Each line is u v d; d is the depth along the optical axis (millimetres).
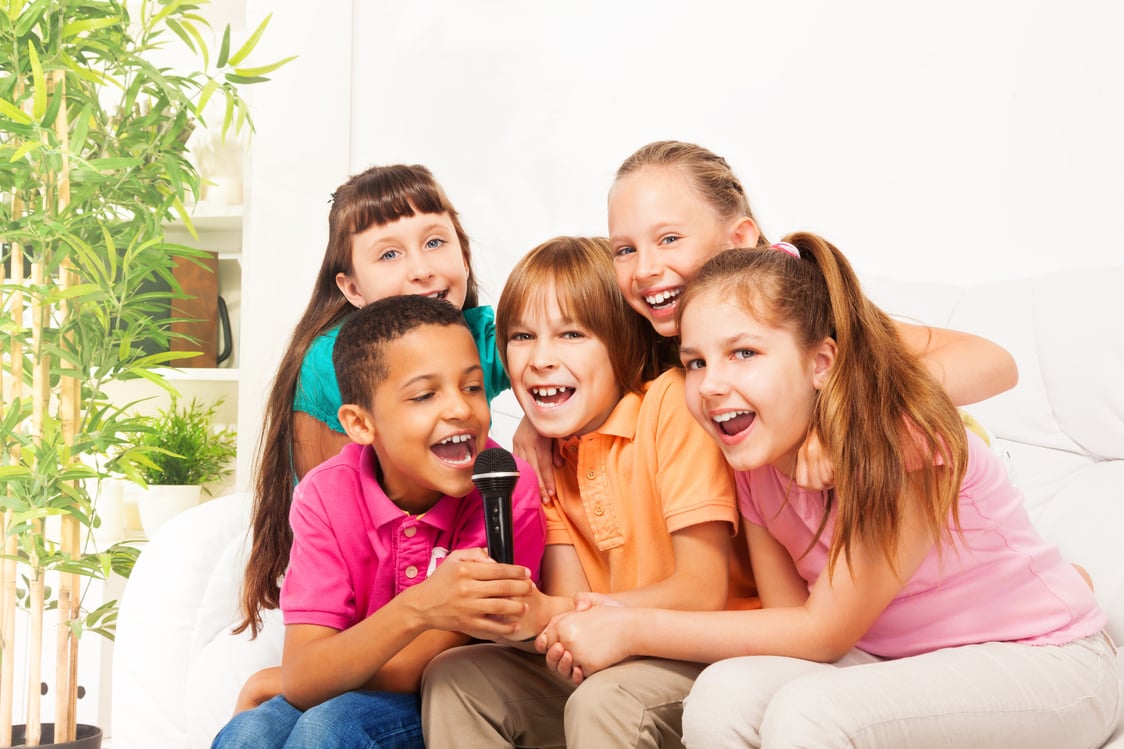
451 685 1036
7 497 1734
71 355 1789
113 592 2170
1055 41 1939
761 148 2107
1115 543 1450
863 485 972
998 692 953
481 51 2264
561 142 2219
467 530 1147
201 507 1547
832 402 994
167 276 1910
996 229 1977
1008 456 1559
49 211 1768
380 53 2320
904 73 2023
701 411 1039
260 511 1433
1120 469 1564
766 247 1090
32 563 1808
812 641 1003
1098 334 1619
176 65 2656
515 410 1770
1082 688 1010
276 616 1352
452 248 1582
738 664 949
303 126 2289
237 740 1013
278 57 2293
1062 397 1635
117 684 1375
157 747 1336
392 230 1541
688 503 1109
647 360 1283
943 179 2006
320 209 2287
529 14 2238
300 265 2279
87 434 1837
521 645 1089
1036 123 1953
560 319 1195
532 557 1169
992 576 1071
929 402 1002
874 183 2043
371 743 1001
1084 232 1931
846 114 2055
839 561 1002
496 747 1032
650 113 2170
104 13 1826
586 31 2205
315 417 1470
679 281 1205
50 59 1750
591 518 1200
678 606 1082
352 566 1125
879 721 875
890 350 1039
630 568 1192
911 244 2025
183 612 1371
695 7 2139
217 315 2564
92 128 1899
